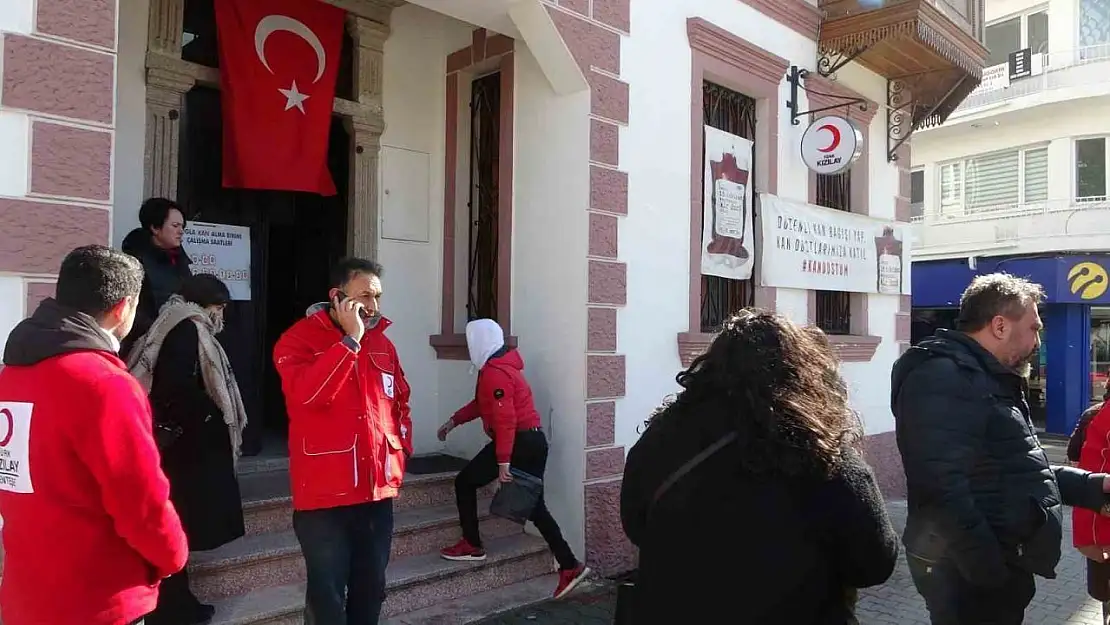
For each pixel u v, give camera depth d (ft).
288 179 17.54
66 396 6.91
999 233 50.88
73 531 6.98
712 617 5.97
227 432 12.02
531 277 18.31
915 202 57.11
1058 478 10.46
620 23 18.13
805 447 5.94
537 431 15.71
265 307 19.07
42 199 10.06
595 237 17.42
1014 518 8.82
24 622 7.00
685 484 6.30
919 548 9.07
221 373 11.94
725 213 21.35
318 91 18.12
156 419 11.23
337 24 18.57
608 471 17.60
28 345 7.13
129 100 15.99
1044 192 50.19
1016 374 9.45
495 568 16.15
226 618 12.41
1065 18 49.39
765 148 22.88
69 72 10.32
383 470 11.01
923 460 8.82
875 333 27.61
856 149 22.03
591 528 17.19
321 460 10.55
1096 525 12.08
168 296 13.08
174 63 16.49
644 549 6.55
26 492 7.00
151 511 7.14
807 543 5.95
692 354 19.49
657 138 19.02
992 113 51.06
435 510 17.24
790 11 23.57
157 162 16.34
